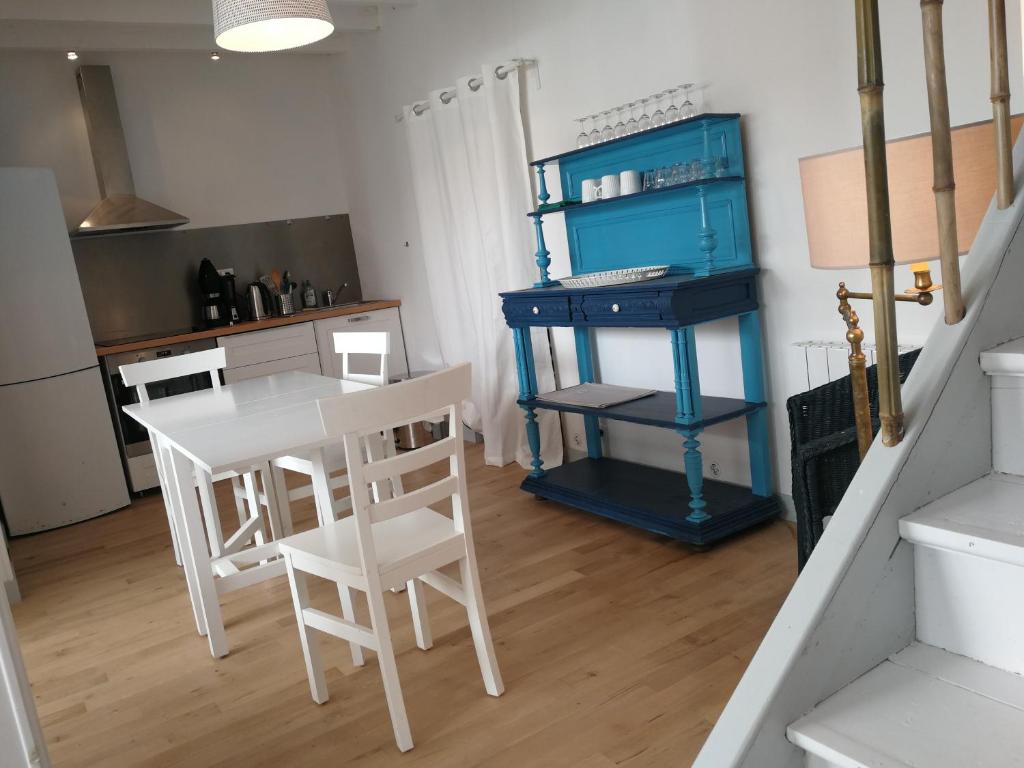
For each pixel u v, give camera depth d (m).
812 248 1.90
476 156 4.44
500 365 4.64
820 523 2.08
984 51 2.44
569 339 4.39
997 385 1.17
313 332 5.64
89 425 4.80
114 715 2.53
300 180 6.21
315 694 2.43
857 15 0.99
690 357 3.10
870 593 1.07
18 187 4.51
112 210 5.27
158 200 5.70
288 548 2.36
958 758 0.89
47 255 4.62
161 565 3.86
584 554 3.31
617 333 4.06
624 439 4.18
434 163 4.93
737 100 3.19
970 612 1.06
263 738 2.30
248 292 5.92
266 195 6.09
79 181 5.44
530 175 4.29
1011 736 0.91
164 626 3.15
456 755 2.11
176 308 5.80
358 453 2.07
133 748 2.33
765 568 2.95
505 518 3.86
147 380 3.69
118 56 5.52
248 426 2.74
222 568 2.90
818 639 1.03
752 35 3.07
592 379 4.21
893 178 1.70
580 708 2.24
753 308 3.24
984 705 0.97
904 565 1.10
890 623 1.10
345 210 6.41
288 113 6.14
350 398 2.02
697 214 3.37
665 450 3.94
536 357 4.51
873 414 2.13
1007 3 2.38
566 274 4.24
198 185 5.83
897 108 2.69
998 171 1.20
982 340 1.16
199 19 4.68
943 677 1.04
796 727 0.99
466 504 2.29
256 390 3.51
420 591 2.66
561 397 3.87
